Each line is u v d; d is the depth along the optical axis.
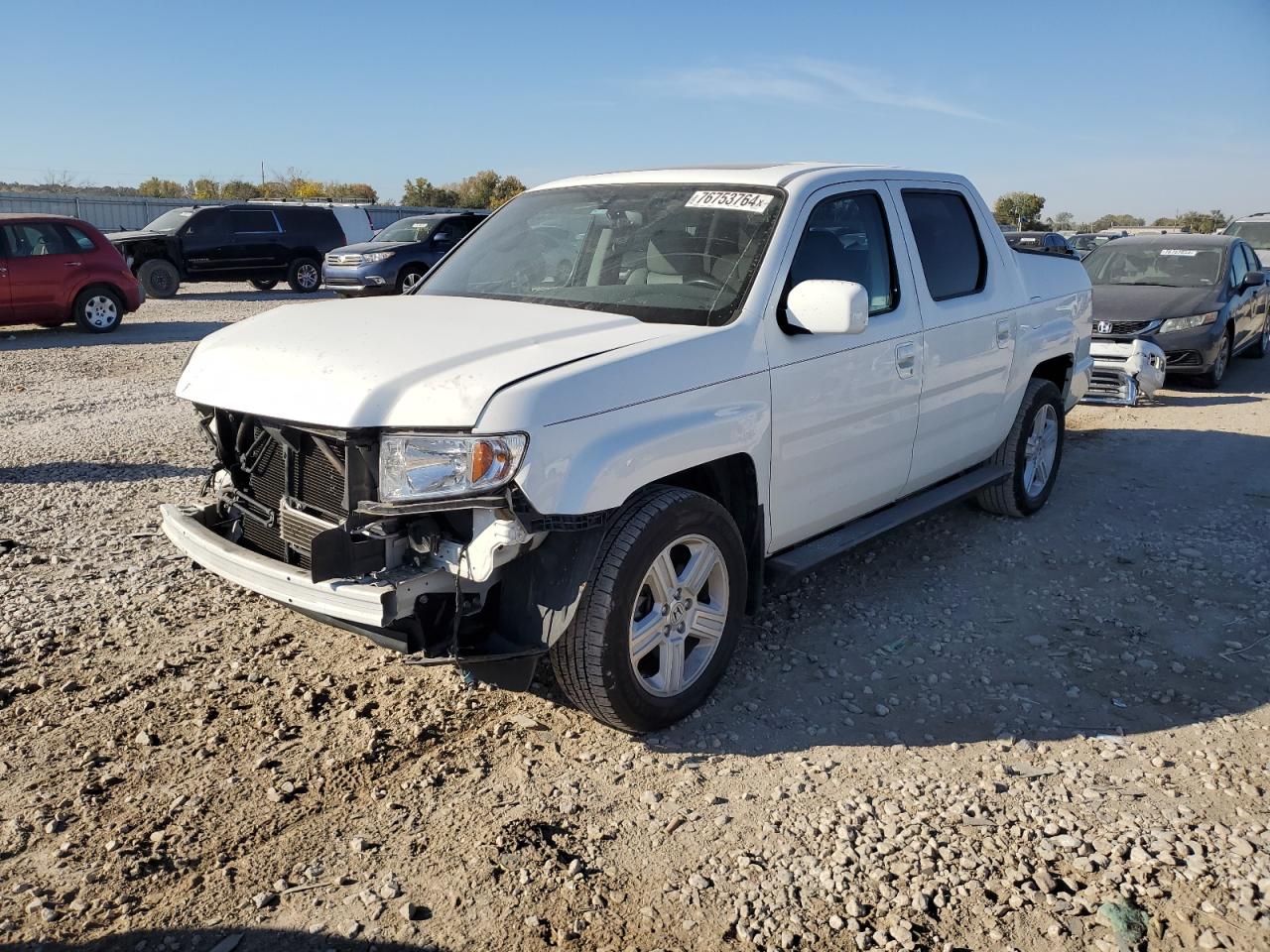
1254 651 4.30
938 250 4.97
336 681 3.91
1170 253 12.20
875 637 4.42
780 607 4.73
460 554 3.06
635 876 2.81
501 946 2.54
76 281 14.98
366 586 2.99
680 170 4.59
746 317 3.73
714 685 3.76
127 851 2.89
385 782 3.25
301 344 3.44
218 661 4.06
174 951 2.51
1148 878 2.82
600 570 3.22
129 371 11.81
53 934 2.56
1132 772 3.37
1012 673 4.09
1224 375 12.31
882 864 2.87
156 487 6.64
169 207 34.28
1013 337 5.45
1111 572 5.21
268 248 22.70
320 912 2.65
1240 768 3.40
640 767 3.37
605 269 4.16
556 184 4.96
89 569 5.04
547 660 4.10
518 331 3.45
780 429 3.84
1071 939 2.59
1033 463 6.09
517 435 2.93
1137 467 7.49
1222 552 5.51
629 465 3.18
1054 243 22.75
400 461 3.01
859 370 4.22
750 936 2.59
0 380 10.99
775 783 3.28
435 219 20.55
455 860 2.87
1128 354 9.92
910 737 3.59
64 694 3.77
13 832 2.96
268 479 3.51
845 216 4.38
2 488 6.59
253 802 3.13
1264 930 2.61
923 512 4.83
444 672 4.00
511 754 3.44
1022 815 3.11
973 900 2.72
